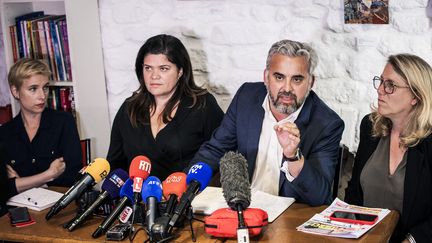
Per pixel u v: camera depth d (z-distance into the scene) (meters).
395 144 2.76
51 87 3.77
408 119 2.68
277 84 2.72
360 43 3.18
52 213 2.54
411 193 2.64
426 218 2.67
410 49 3.09
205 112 3.20
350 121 3.27
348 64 3.23
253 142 2.91
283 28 3.32
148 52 3.12
